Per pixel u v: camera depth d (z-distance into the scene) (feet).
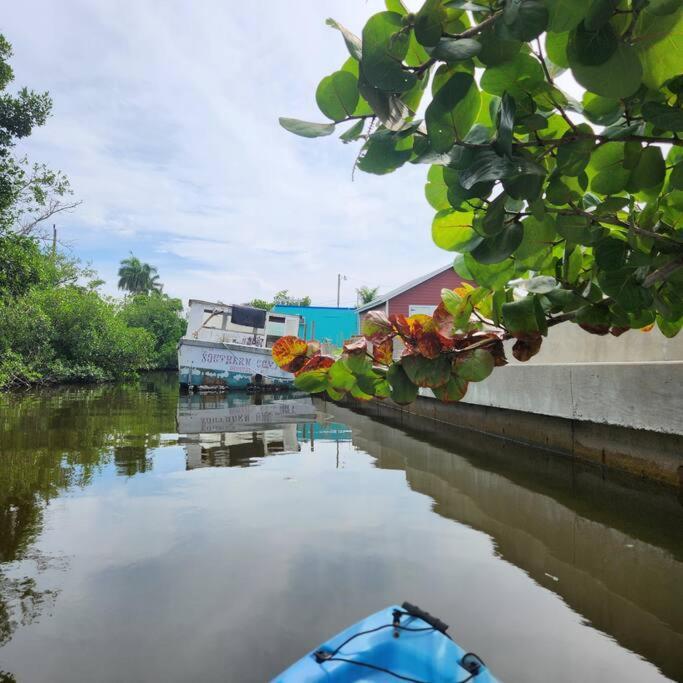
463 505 15.53
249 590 10.28
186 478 19.15
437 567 11.25
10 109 45.91
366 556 11.91
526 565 11.31
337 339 84.17
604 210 4.81
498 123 3.54
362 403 47.16
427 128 3.57
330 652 6.86
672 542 12.44
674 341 17.81
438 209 5.19
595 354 21.65
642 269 5.17
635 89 3.03
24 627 9.04
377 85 3.24
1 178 46.60
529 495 16.39
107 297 109.19
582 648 8.23
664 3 2.82
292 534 13.29
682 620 9.02
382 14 3.11
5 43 45.16
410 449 24.47
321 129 3.89
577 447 20.51
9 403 47.98
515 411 24.80
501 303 6.14
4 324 71.41
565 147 4.03
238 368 62.49
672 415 15.85
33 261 52.39
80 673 7.78
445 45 3.14
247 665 7.91
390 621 7.48
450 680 6.31
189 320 64.23
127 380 94.73
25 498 16.60
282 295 157.38
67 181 50.93
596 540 12.64
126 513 15.07
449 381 5.97
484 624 8.96
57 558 11.89
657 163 4.46
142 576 10.95
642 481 17.15
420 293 73.10
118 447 25.48
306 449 24.94
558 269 6.45
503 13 3.06
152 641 8.59
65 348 86.84
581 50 3.00
